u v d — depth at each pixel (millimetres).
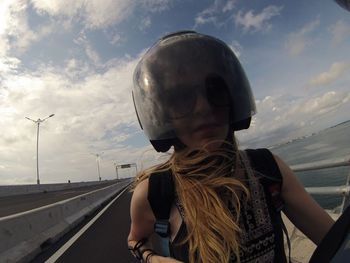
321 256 383
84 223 4941
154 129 513
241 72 530
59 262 2639
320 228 516
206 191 463
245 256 468
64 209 4617
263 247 475
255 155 509
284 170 510
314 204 519
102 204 8531
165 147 531
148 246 575
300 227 538
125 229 3859
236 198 458
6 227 2711
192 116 489
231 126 539
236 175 489
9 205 11062
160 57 501
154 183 506
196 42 499
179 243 490
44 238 3322
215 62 495
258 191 484
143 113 526
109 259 2551
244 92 522
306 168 1530
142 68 522
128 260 2451
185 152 497
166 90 492
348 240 356
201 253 454
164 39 525
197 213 457
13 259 2580
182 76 488
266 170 497
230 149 494
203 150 481
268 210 484
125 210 6148
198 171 480
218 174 477
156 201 499
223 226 447
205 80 487
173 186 496
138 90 534
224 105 492
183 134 499
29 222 3195
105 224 4535
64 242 3475
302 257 1485
